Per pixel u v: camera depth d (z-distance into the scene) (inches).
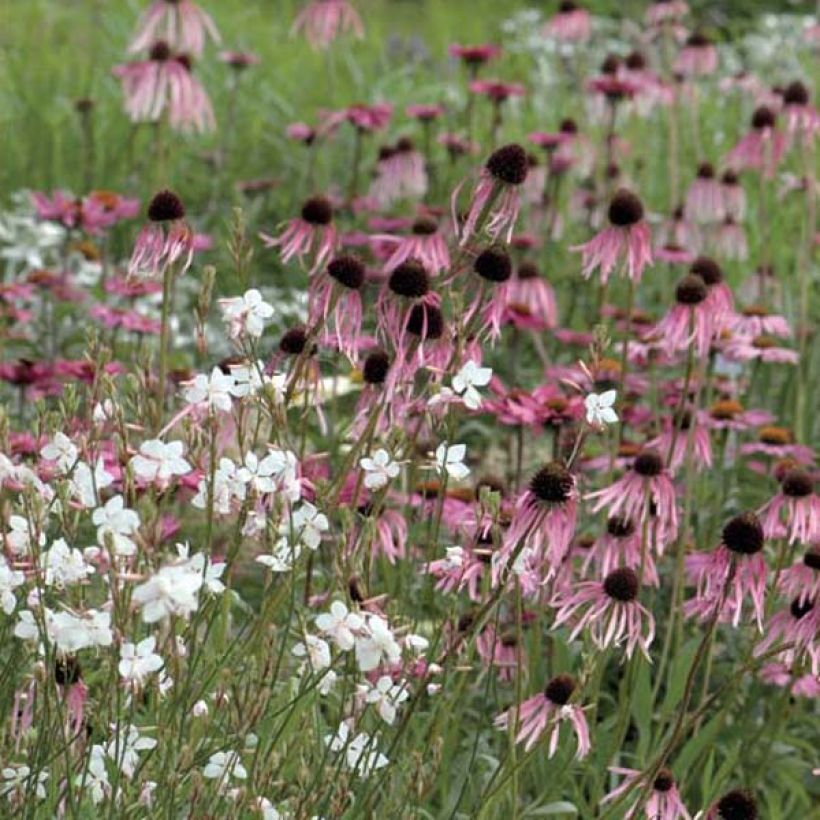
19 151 724.7
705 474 449.4
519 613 285.1
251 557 409.1
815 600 317.1
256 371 257.9
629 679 330.0
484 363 573.3
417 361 284.7
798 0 1258.0
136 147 757.3
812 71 1005.8
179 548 234.1
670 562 401.1
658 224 668.1
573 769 340.2
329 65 766.5
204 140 777.6
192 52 549.0
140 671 230.8
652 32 765.3
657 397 500.4
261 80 864.9
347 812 271.7
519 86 646.5
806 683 355.9
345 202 660.7
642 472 333.4
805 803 362.0
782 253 685.9
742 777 361.4
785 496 337.7
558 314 631.8
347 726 266.5
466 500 386.6
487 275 295.3
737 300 628.4
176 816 256.2
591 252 381.1
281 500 247.4
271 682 253.1
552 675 359.3
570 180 740.0
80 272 550.9
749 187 764.0
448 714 304.0
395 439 264.5
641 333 521.0
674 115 697.6
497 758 334.0
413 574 348.5
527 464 522.0
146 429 267.0
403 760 295.4
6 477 246.5
